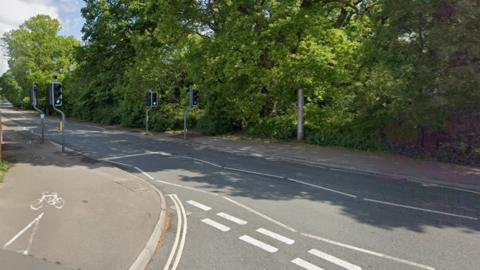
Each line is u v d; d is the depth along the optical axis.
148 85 29.05
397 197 8.84
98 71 33.59
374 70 14.87
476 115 12.93
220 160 14.52
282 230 6.41
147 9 23.12
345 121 17.80
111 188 9.01
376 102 15.45
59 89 15.44
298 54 18.48
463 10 10.51
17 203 7.33
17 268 4.54
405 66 12.27
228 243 5.80
